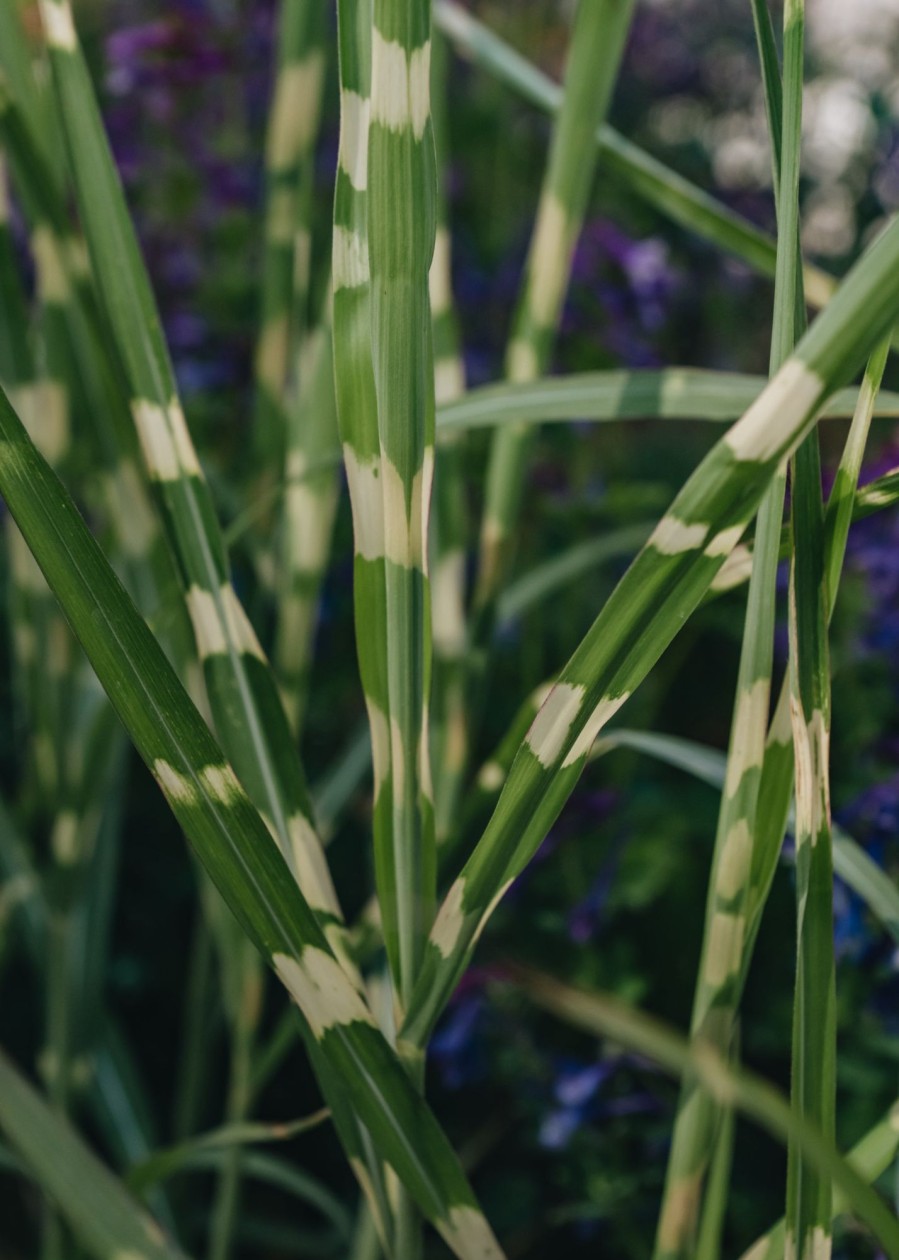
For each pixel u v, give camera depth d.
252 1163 0.80
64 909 0.72
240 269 1.38
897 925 0.46
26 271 1.13
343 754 1.17
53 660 0.68
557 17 2.05
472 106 1.89
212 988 0.85
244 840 0.39
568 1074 0.88
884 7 1.85
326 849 1.12
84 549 0.38
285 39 0.64
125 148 1.42
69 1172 0.41
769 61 0.40
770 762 0.42
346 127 0.40
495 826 0.38
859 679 0.94
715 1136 0.43
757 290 1.66
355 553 0.41
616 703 0.38
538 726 0.37
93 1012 0.78
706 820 1.02
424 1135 0.41
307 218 0.67
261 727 0.47
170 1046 1.14
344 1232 0.78
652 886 0.98
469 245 1.64
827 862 0.39
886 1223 0.33
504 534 0.62
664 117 2.70
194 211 1.41
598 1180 0.90
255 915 0.39
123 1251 0.40
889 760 0.83
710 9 2.64
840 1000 0.81
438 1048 0.90
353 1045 0.40
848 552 0.90
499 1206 1.01
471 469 1.18
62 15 0.49
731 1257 0.90
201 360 1.27
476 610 0.63
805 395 0.34
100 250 0.48
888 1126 0.42
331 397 0.62
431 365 0.39
